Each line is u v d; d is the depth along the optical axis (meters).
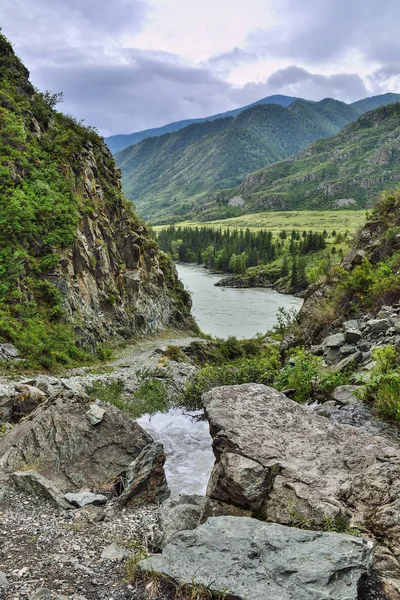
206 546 4.84
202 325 81.00
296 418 7.23
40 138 50.84
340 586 4.13
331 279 23.14
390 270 18.77
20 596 4.55
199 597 4.21
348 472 6.06
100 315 49.12
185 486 10.55
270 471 6.17
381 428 9.00
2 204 39.56
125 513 7.96
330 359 15.33
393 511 5.17
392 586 4.36
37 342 32.78
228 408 7.41
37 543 6.09
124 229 63.34
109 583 4.84
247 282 152.12
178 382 29.47
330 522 5.31
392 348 12.01
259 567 4.44
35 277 40.06
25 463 9.58
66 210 45.72
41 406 11.30
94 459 9.81
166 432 14.78
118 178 67.50
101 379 27.05
